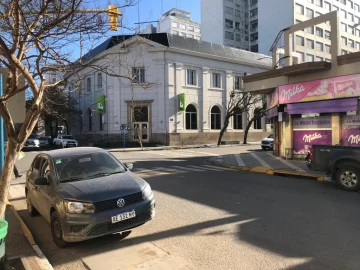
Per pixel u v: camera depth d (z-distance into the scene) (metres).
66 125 43.22
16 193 10.14
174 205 7.71
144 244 5.23
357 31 81.69
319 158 10.00
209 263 4.43
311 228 5.75
